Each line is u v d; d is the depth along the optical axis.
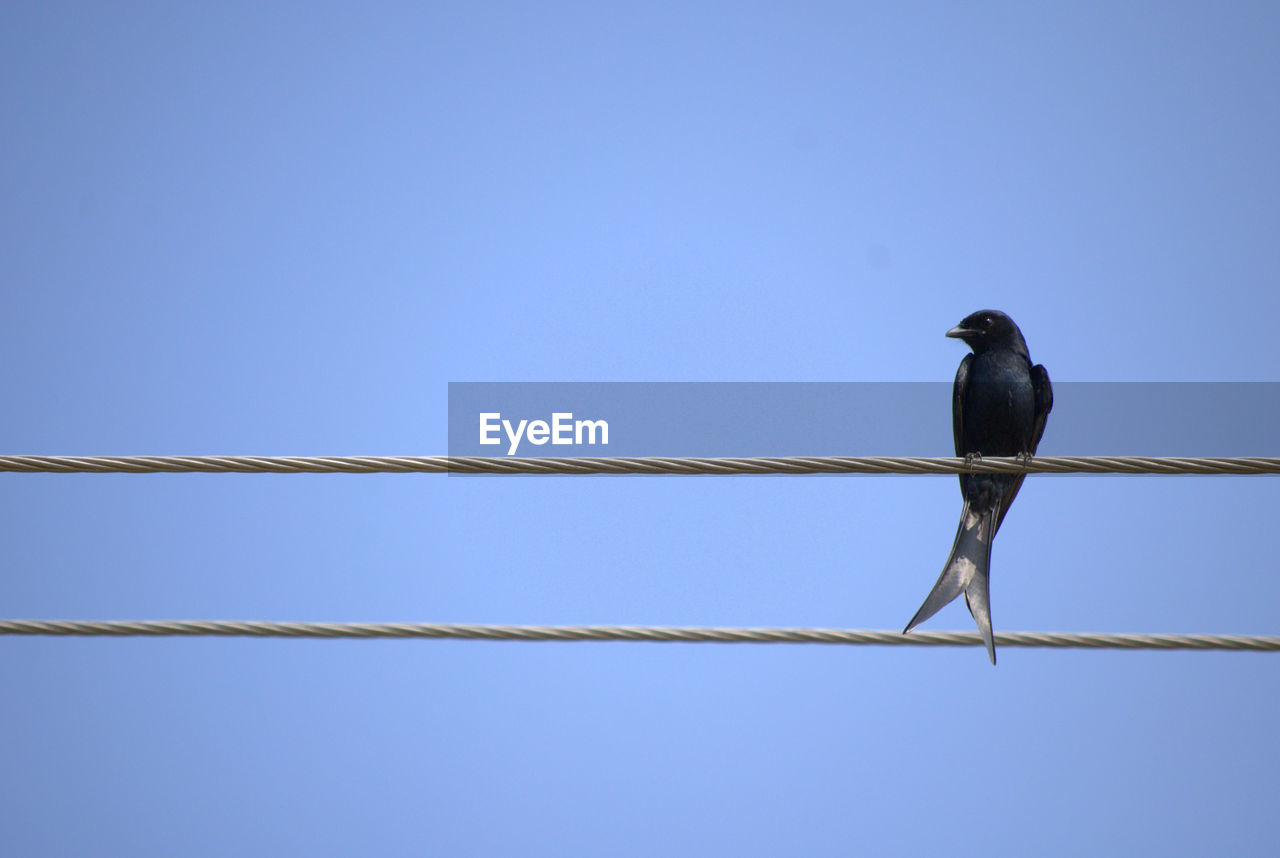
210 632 10.59
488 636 10.74
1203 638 10.62
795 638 10.89
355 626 10.70
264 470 10.42
